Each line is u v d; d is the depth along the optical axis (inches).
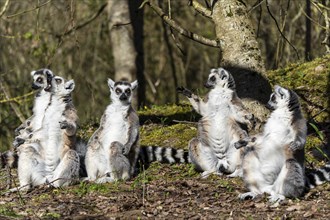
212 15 627.2
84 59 1291.8
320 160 573.3
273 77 737.0
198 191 505.0
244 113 550.6
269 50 1125.7
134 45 1082.1
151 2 652.7
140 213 447.8
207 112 558.6
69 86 550.9
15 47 1151.0
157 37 1469.0
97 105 1312.7
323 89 684.1
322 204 456.1
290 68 749.3
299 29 1104.8
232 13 613.0
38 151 546.6
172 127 685.9
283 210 448.1
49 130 546.6
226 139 553.0
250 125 550.0
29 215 444.8
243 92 597.9
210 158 558.9
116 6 1085.8
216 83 554.9
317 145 599.5
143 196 476.1
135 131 554.6
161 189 508.7
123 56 1082.1
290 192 464.4
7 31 1103.0
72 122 546.0
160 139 658.2
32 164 538.6
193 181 530.9
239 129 550.0
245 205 462.9
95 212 454.9
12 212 446.9
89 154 550.9
